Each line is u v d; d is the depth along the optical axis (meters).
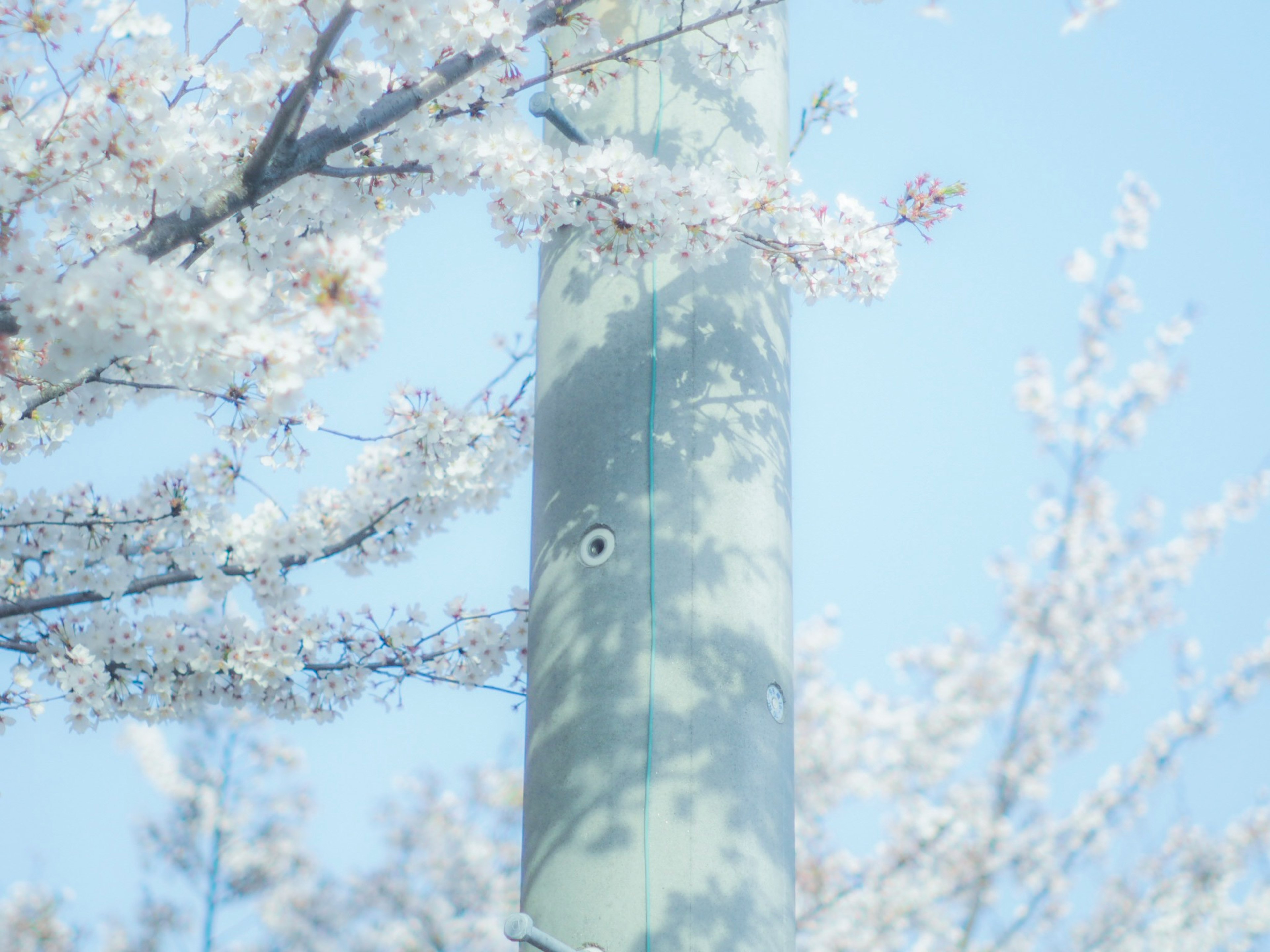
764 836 3.07
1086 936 8.13
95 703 3.44
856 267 3.20
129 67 2.60
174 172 2.61
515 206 2.97
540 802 3.14
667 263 3.58
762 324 3.65
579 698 3.15
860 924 7.80
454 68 2.75
